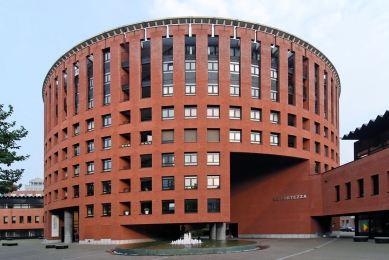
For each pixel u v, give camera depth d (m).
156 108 55.72
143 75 58.25
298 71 61.47
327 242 46.75
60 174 66.06
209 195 53.09
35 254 41.97
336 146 71.62
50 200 72.50
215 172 53.69
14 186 25.92
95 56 61.25
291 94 60.78
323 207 57.31
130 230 55.81
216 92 55.78
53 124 71.69
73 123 63.72
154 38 57.28
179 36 56.72
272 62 59.62
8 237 109.00
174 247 37.84
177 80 55.72
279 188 61.88
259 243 46.75
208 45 57.00
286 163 61.81
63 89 68.38
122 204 56.16
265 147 56.03
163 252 34.94
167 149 54.56
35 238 109.19
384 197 43.16
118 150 57.00
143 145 55.53
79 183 60.94
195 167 53.69
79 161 61.44
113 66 59.19
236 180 66.62
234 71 56.84
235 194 66.25
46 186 75.88
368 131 54.69
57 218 73.81
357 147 60.06
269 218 61.88
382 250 34.12
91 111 60.81
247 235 63.59
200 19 57.03
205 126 54.53
